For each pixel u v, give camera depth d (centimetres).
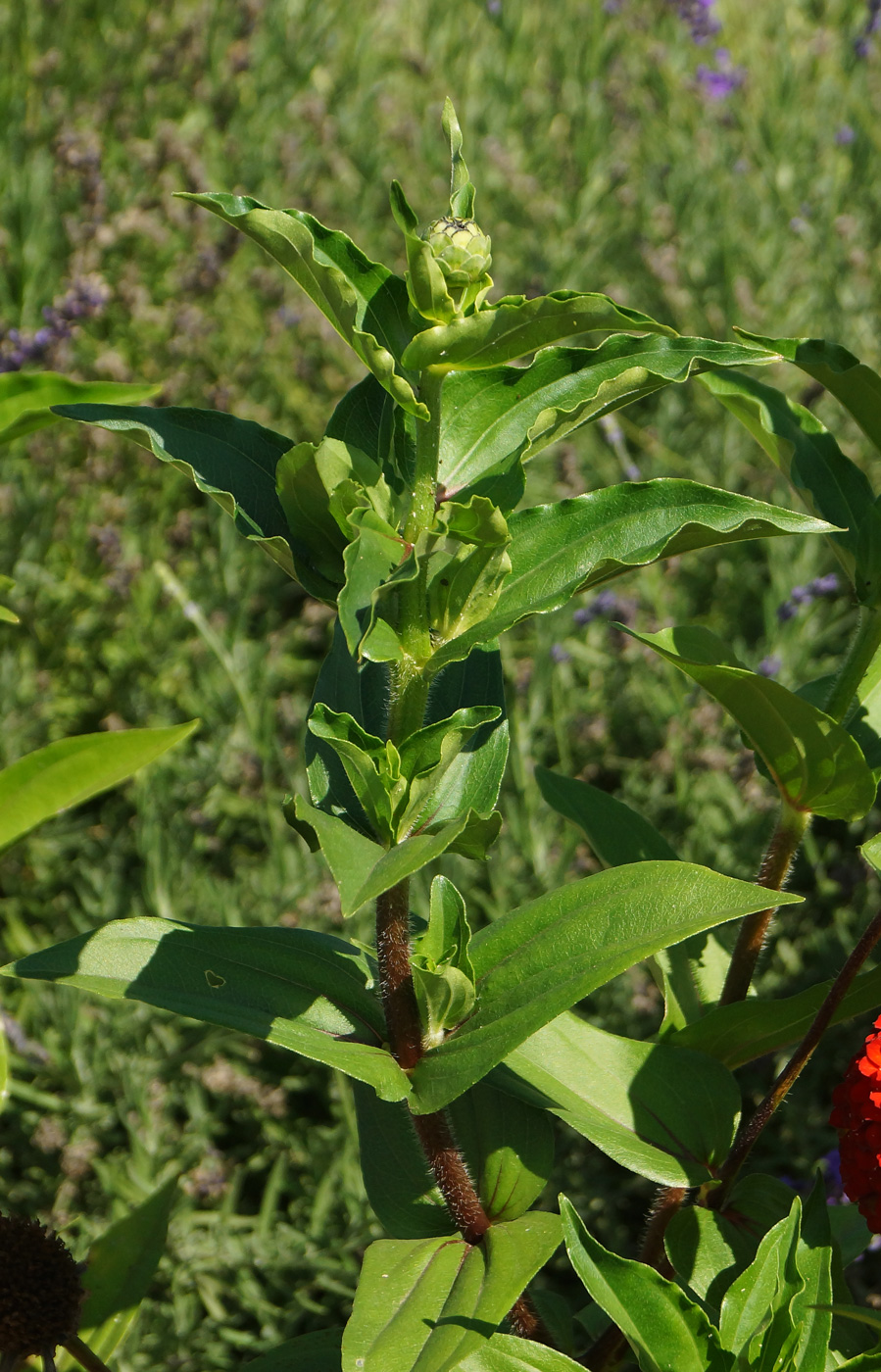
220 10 578
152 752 118
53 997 318
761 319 478
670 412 444
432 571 146
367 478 136
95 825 379
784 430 194
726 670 166
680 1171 168
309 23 629
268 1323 277
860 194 560
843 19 705
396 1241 157
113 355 426
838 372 168
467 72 623
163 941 154
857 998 181
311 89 604
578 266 496
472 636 135
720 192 539
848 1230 217
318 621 416
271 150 538
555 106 608
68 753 117
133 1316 196
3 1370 168
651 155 578
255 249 503
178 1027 321
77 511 421
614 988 319
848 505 189
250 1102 317
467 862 340
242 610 393
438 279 128
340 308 130
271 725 372
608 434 406
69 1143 301
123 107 546
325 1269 283
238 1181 298
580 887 148
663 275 482
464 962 147
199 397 449
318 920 332
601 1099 177
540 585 139
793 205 538
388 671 164
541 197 545
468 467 146
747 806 354
